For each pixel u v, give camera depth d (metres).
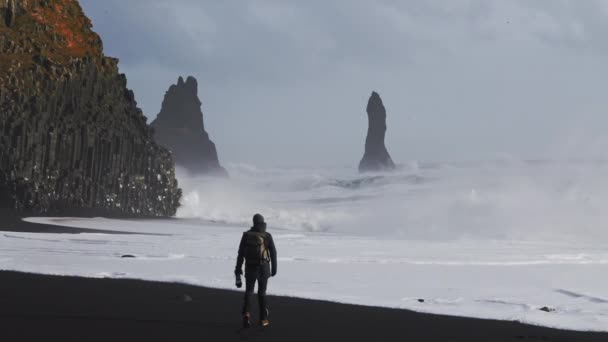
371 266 32.69
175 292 20.48
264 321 15.20
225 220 83.25
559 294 23.73
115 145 80.81
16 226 51.72
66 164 73.88
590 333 15.99
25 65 73.81
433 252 42.25
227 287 22.30
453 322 16.92
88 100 80.75
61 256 31.48
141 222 67.81
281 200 126.88
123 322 14.70
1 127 67.19
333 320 16.53
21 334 12.69
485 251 43.72
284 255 37.84
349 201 114.81
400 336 14.58
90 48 86.62
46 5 84.62
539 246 50.00
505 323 17.09
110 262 29.97
